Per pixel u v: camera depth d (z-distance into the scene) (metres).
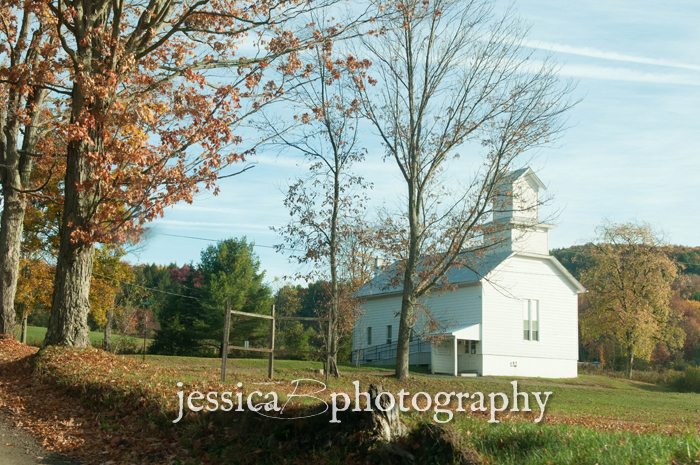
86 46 13.88
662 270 46.00
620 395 27.84
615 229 47.03
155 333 48.41
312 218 23.44
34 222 25.70
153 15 14.05
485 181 22.89
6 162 18.20
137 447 8.06
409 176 24.05
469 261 24.58
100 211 13.40
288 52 15.42
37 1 13.23
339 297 24.45
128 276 29.62
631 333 44.97
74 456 7.57
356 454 6.98
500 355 32.31
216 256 50.88
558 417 13.59
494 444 7.66
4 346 16.52
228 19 15.42
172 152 14.16
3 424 8.82
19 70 13.84
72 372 11.46
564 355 34.78
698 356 65.75
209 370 18.42
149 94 15.86
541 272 34.69
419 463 6.57
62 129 13.01
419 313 35.53
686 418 17.72
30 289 26.36
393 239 25.12
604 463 6.25
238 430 8.21
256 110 15.30
